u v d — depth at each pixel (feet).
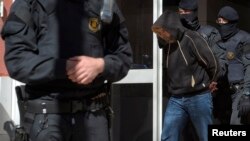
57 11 12.39
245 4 38.27
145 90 30.86
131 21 31.53
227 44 26.91
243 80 25.93
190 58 24.12
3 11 30.60
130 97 31.14
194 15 26.91
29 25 12.36
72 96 12.30
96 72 11.89
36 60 11.83
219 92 27.20
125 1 31.73
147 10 31.12
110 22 12.85
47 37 12.30
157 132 30.19
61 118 12.24
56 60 11.74
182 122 25.03
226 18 26.91
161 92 30.25
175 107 24.95
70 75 11.70
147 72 30.60
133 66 31.07
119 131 31.17
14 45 12.12
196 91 24.25
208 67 23.93
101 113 12.81
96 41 12.68
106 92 13.07
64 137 12.25
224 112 27.22
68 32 12.34
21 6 12.37
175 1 30.78
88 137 12.51
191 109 24.47
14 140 12.88
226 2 36.06
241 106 24.72
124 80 31.14
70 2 12.53
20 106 12.76
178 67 24.43
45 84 12.23
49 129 12.10
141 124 30.99
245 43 26.32
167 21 24.25
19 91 12.68
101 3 12.72
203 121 24.39
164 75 30.27
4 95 30.42
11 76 12.16
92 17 12.65
